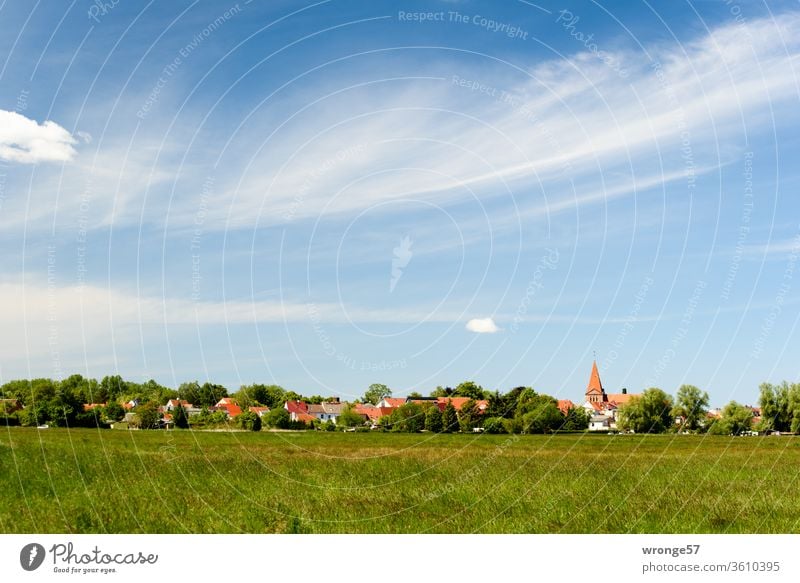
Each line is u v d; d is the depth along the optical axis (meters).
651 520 14.95
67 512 14.55
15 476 17.48
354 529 14.27
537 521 14.87
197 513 14.91
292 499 16.36
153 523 14.23
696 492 17.61
